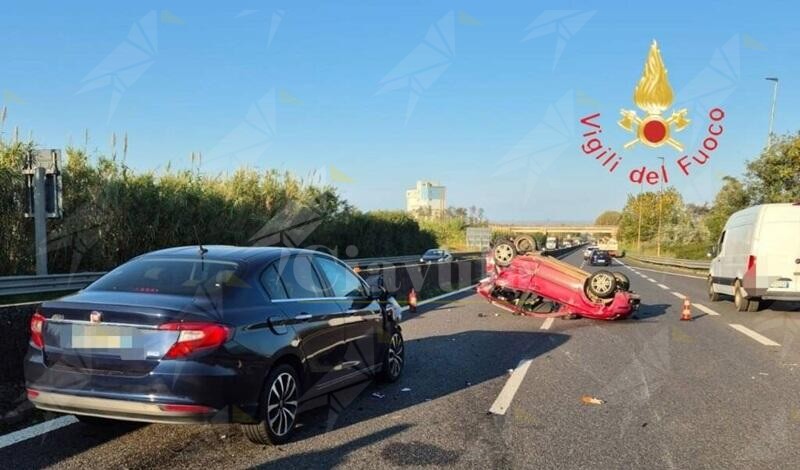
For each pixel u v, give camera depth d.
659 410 6.15
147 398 4.27
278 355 4.93
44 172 15.79
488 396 6.63
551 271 13.24
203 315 4.47
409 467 4.54
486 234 58.50
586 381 7.36
